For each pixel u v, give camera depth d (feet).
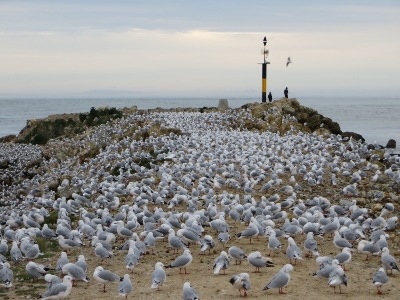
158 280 66.03
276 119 238.48
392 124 436.35
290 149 171.12
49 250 88.94
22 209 130.52
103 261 82.02
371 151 182.39
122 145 195.62
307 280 71.15
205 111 299.17
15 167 236.84
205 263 78.69
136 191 119.44
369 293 66.85
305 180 134.10
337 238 81.35
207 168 141.38
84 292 68.44
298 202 110.93
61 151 235.81
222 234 83.46
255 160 148.25
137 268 77.71
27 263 79.56
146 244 82.17
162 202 110.83
